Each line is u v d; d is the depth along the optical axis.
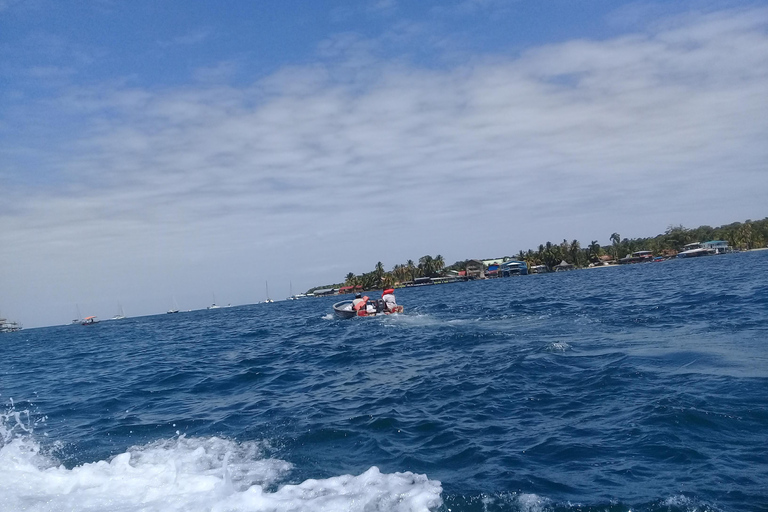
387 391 11.84
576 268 168.25
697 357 11.53
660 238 169.12
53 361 28.62
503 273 153.00
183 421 10.42
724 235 150.75
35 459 8.42
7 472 7.18
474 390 11.02
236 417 10.44
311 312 60.00
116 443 9.16
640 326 17.20
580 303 29.30
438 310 33.72
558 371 11.82
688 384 9.48
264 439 8.68
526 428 8.32
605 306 25.58
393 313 31.66
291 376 15.10
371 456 7.57
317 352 19.70
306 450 8.00
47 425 11.09
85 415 11.91
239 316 77.69
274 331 33.50
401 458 7.38
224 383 14.83
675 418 7.81
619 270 104.50
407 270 173.75
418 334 21.70
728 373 9.89
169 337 40.59
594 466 6.58
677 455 6.63
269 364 17.84
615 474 6.29
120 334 56.88
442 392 11.15
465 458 7.22
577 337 16.27
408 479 6.50
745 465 6.18
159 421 10.59
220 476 6.93
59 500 6.12
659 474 6.18
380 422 9.25
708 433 7.19
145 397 13.63
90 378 18.80
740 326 15.02
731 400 8.28
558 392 10.17
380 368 15.02
